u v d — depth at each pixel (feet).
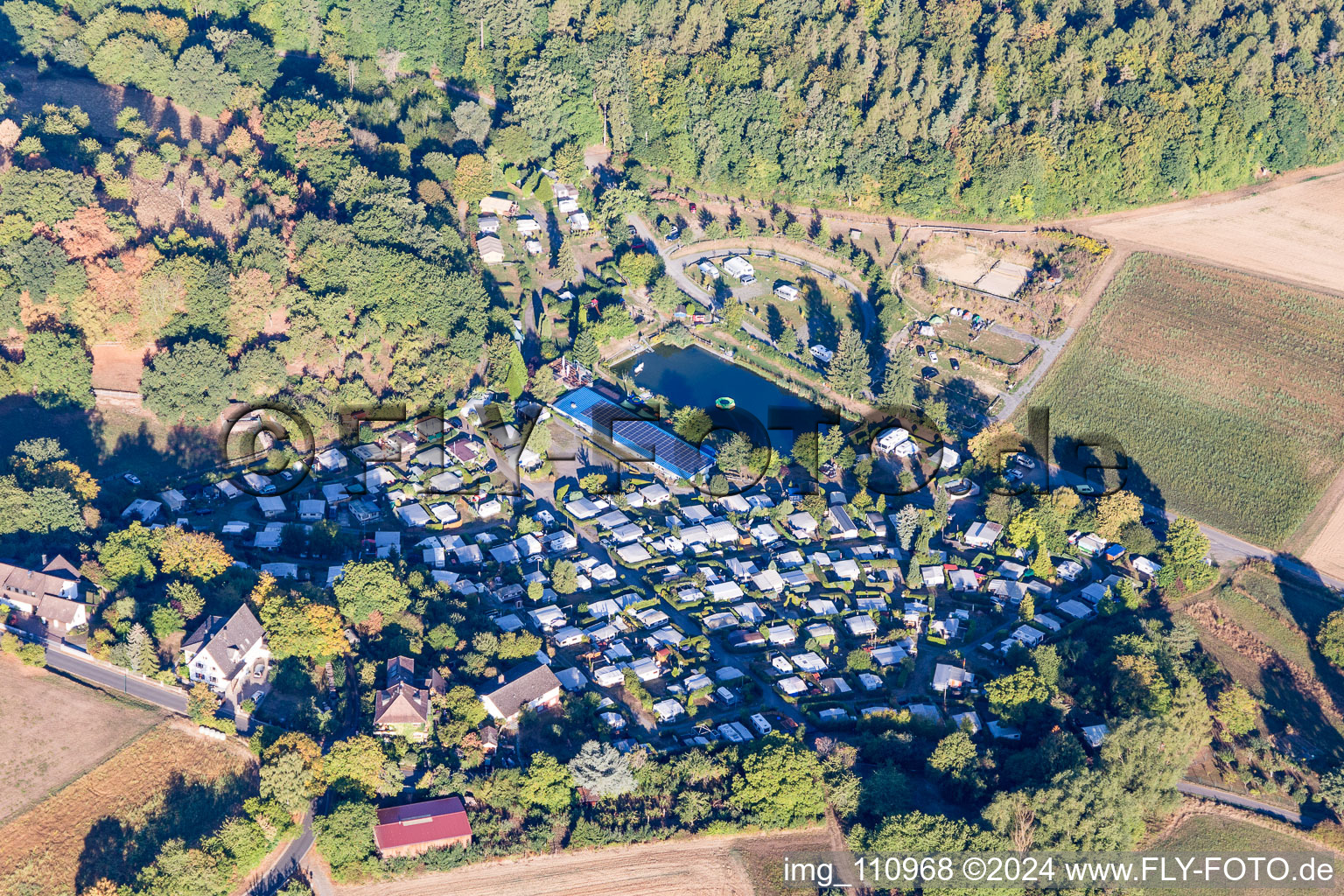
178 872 643.04
